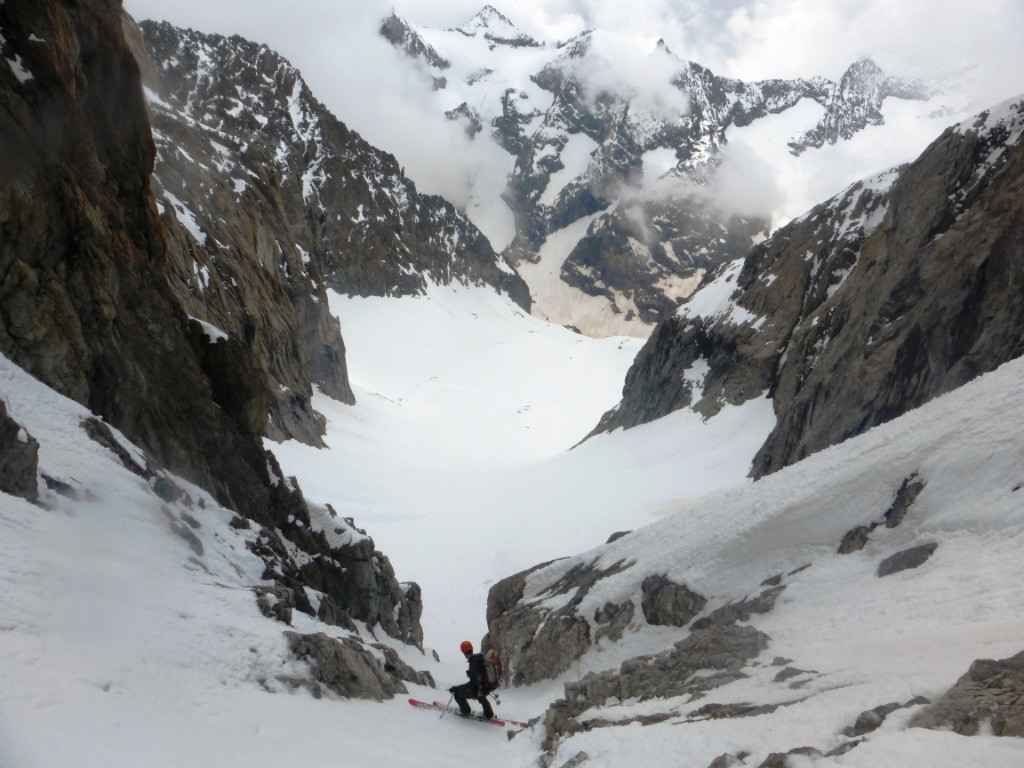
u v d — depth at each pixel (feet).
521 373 622.54
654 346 319.27
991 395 51.39
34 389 51.57
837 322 207.51
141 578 36.99
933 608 35.88
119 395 61.72
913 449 51.06
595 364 654.94
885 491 50.57
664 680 39.86
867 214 245.24
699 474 221.46
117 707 23.76
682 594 56.39
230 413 75.82
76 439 49.49
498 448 427.74
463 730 41.57
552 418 519.60
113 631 29.53
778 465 179.22
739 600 52.29
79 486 43.52
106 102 71.00
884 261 175.94
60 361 56.59
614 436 308.60
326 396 379.35
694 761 24.71
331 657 37.52
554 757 30.94
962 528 42.65
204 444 70.74
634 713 34.06
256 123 594.65
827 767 20.21
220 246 235.61
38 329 55.93
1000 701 20.86
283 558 63.00
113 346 62.80
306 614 50.98
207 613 35.81
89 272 62.18
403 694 46.68
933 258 149.89
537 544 184.55
